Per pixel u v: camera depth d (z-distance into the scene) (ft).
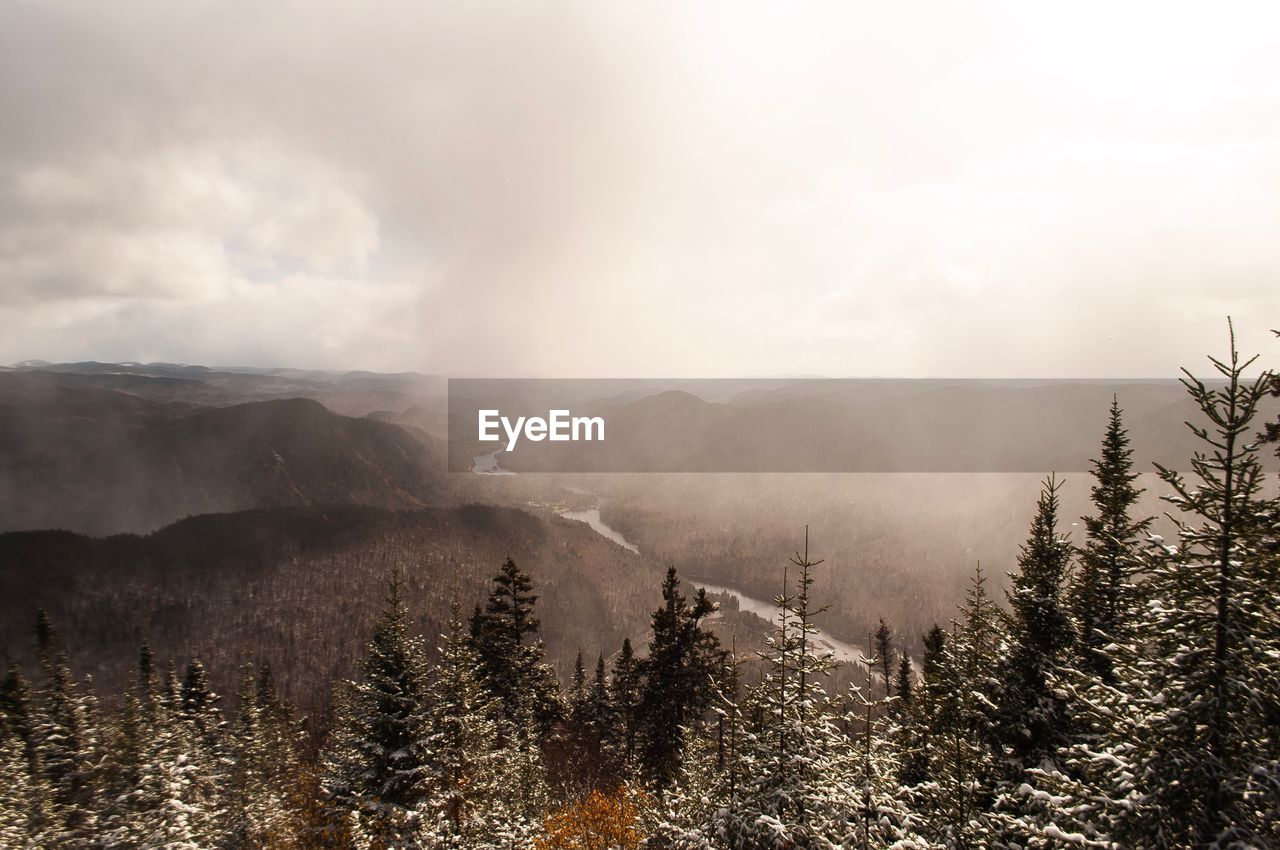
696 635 105.91
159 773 78.84
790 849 39.99
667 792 68.64
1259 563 28.40
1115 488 62.44
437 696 72.59
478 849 64.44
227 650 489.26
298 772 120.37
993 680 48.08
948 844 37.88
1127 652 34.06
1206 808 27.37
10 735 124.06
